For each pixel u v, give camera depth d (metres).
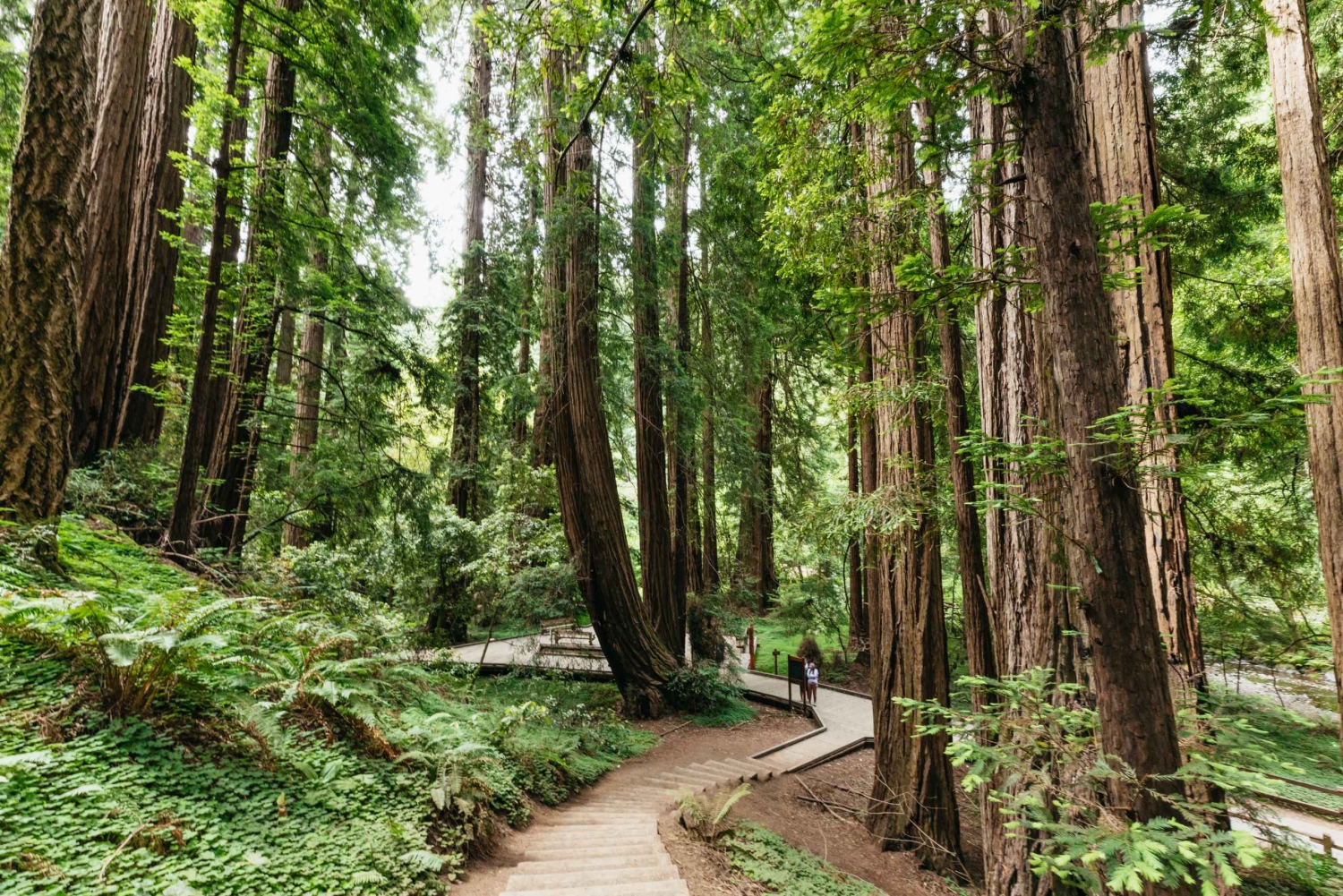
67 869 3.19
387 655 7.73
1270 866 3.84
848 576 19.09
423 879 4.28
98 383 9.99
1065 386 2.94
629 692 13.12
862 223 5.77
